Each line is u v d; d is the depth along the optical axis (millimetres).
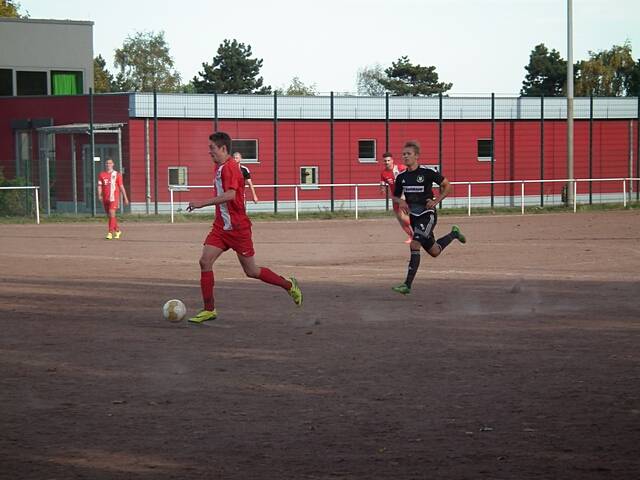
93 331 21031
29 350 18719
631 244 45469
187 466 11195
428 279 31156
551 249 42875
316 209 86750
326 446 12023
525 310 23953
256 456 11594
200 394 14906
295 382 15742
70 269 35500
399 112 89312
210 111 82750
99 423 13180
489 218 71000
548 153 92938
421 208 26984
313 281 30797
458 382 15688
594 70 162750
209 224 66938
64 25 98438
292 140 86062
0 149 89125
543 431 12648
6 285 30203
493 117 85125
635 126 95875
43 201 78312
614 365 16984
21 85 97000
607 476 10750
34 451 11844
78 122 84562
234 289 28750
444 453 11672
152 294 27844
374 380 15875
